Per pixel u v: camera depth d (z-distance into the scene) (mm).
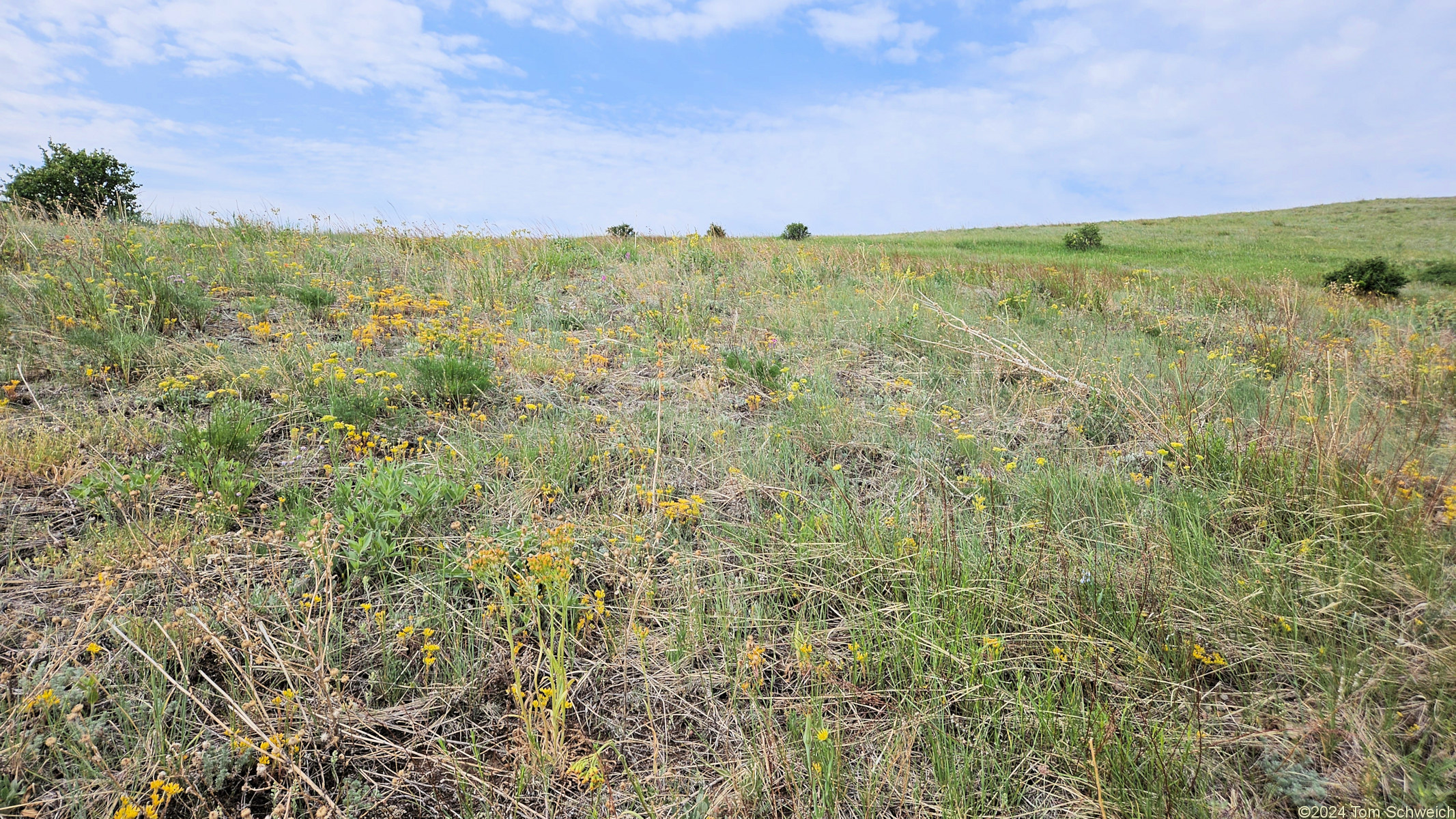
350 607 2789
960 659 2568
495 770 2225
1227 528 3502
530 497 3539
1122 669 2602
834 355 6465
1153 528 3359
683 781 2246
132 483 3092
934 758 2232
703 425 4703
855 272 10719
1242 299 10070
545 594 2859
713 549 3316
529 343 5879
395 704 2441
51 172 13352
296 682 2391
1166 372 6176
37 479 3285
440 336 5633
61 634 2385
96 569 2713
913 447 4574
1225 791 2148
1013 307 9281
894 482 4109
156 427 3803
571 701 2508
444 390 4734
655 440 4453
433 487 3328
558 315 7137
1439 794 2027
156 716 2143
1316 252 28016
